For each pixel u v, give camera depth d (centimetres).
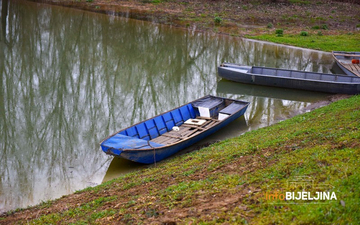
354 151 873
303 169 846
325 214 655
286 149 1052
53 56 2872
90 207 981
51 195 1236
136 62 2812
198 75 2616
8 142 1648
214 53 3030
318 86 2206
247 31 3562
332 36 3412
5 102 2078
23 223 973
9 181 1327
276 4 4428
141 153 1334
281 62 2806
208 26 3684
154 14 4006
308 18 3991
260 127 1753
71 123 1862
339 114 1414
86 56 2892
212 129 1620
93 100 2156
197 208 782
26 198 1216
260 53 2994
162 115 1659
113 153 1330
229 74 2419
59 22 3650
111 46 3117
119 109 2052
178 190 920
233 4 4400
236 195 804
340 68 2639
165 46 3153
